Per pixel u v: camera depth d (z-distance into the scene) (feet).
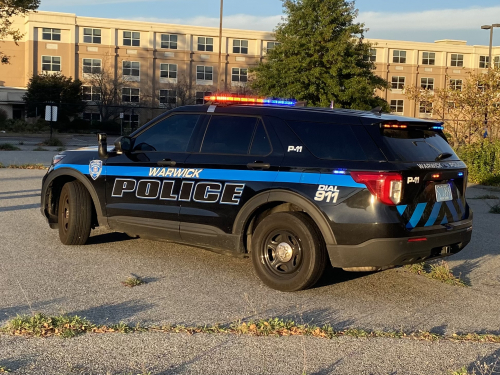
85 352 11.71
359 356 11.97
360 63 67.26
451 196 16.85
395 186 15.01
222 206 17.47
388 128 15.89
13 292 15.66
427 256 16.01
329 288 17.16
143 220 19.26
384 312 15.11
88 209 21.07
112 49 193.16
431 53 212.02
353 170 15.38
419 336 13.19
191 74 200.85
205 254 20.95
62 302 14.94
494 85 61.57
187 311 14.49
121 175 19.88
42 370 10.85
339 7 65.26
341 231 15.38
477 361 11.91
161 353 11.77
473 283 18.45
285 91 64.75
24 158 65.67
